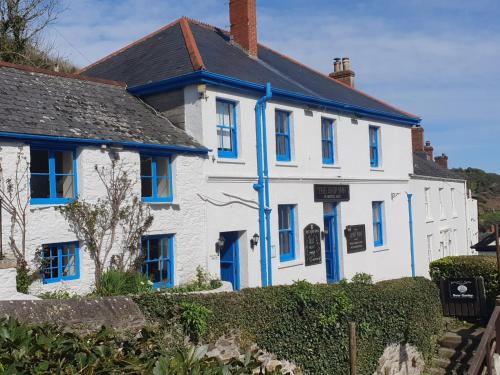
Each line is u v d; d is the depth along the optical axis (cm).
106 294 1076
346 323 1179
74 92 1298
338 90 2062
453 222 2770
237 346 952
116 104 1356
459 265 1515
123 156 1186
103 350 515
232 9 1862
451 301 1476
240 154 1472
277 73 1780
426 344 1373
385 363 1278
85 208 1104
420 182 2364
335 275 1808
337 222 1825
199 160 1350
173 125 1405
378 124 2078
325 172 1764
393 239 2108
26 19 2239
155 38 1750
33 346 485
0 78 1173
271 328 1028
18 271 978
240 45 1844
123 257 1170
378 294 1270
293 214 1634
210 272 1357
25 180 1014
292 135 1645
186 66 1419
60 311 734
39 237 1031
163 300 870
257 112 1517
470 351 1362
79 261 1108
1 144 981
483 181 7175
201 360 489
